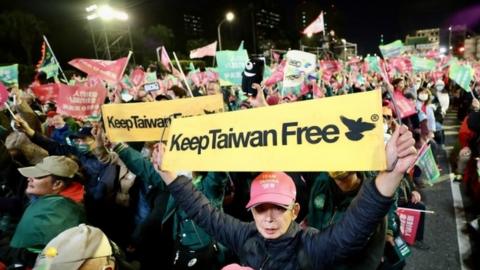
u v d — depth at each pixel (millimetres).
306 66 5297
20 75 21188
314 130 1621
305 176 3441
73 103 4648
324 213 2578
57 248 1686
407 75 12180
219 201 2904
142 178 3062
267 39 99062
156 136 2826
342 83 11297
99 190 3379
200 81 10195
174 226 2963
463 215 5160
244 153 1806
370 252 1747
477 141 5566
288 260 1779
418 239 4355
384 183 1476
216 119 1940
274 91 8352
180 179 2201
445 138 10781
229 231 2033
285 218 1794
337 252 1634
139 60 45750
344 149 1528
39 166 2654
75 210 2514
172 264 2914
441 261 3998
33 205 2439
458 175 6531
